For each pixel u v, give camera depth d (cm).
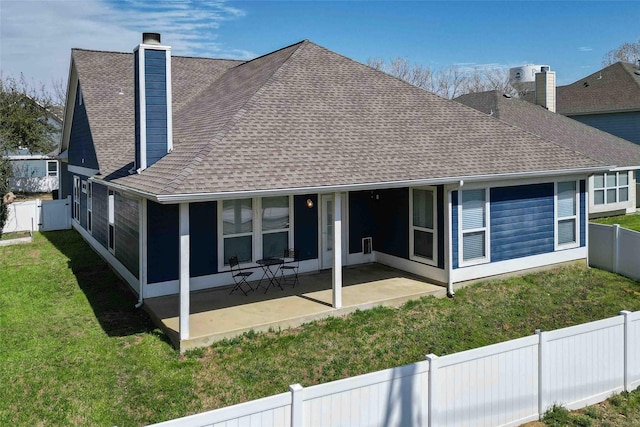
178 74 1866
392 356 853
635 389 738
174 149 1105
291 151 1045
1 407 682
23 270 1457
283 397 489
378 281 1241
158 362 820
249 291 1163
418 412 562
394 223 1359
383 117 1329
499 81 6812
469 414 598
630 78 3131
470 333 959
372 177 1032
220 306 1049
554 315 1062
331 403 510
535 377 649
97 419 655
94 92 1717
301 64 1434
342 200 1372
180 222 852
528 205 1322
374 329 961
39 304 1128
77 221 2139
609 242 1385
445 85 6756
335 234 1019
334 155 1080
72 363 820
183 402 698
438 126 1381
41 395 716
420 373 561
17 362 821
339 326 972
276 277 1270
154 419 657
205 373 784
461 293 1180
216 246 1188
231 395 720
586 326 688
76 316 1048
